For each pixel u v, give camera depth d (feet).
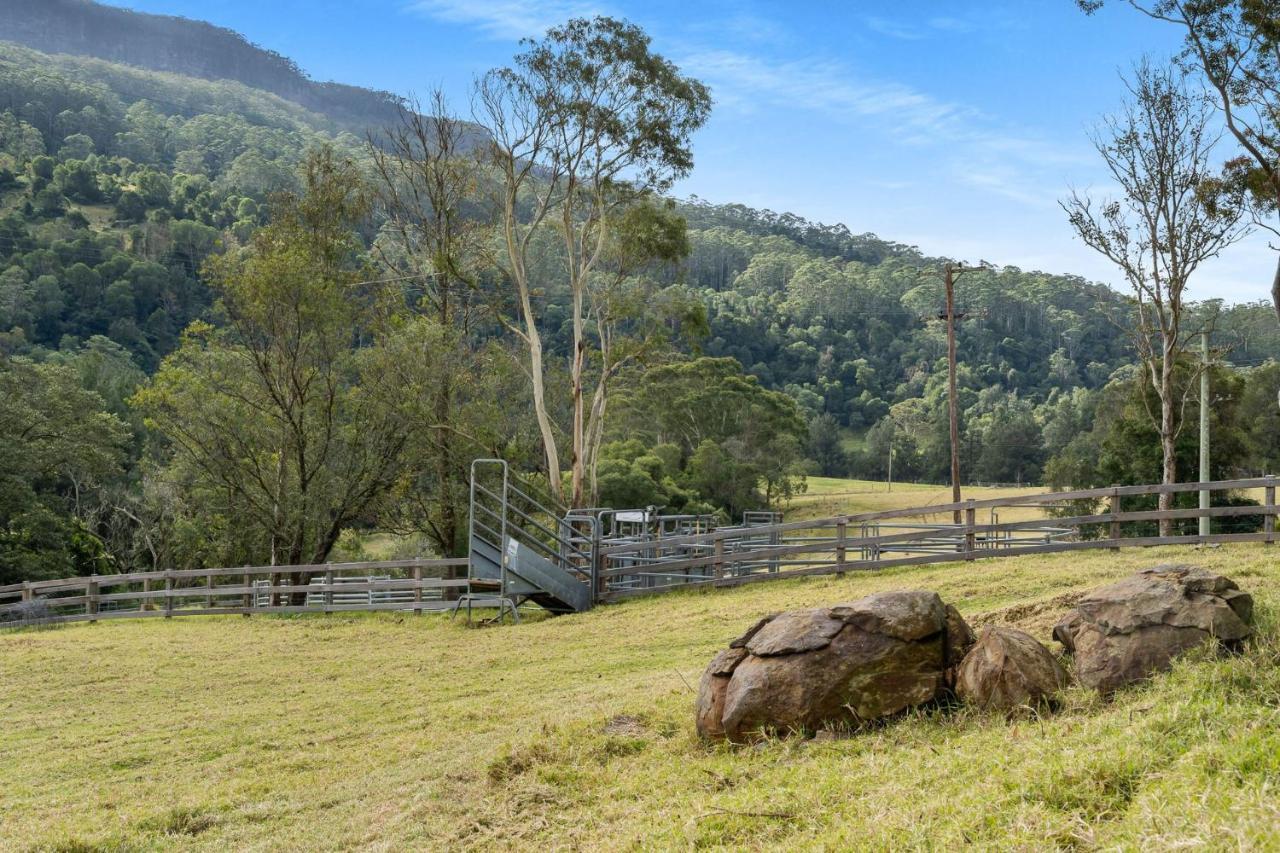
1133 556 57.57
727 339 523.29
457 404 114.21
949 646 27.76
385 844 25.84
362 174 123.75
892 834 17.81
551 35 122.31
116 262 419.95
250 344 109.40
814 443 403.75
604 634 60.85
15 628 87.61
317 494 108.78
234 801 32.86
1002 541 66.80
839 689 27.30
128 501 172.24
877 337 576.20
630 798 25.81
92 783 37.14
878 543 67.31
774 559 74.84
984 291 606.55
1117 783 17.75
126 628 82.48
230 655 66.59
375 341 118.21
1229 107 71.10
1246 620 25.73
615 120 124.88
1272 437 180.34
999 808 17.71
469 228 124.88
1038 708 24.84
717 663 29.94
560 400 133.69
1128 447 156.97
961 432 381.81
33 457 156.56
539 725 35.99
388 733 41.09
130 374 254.06
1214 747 17.87
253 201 571.28
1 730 47.83
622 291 133.59
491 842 24.79
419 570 81.71
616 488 201.46
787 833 20.40
